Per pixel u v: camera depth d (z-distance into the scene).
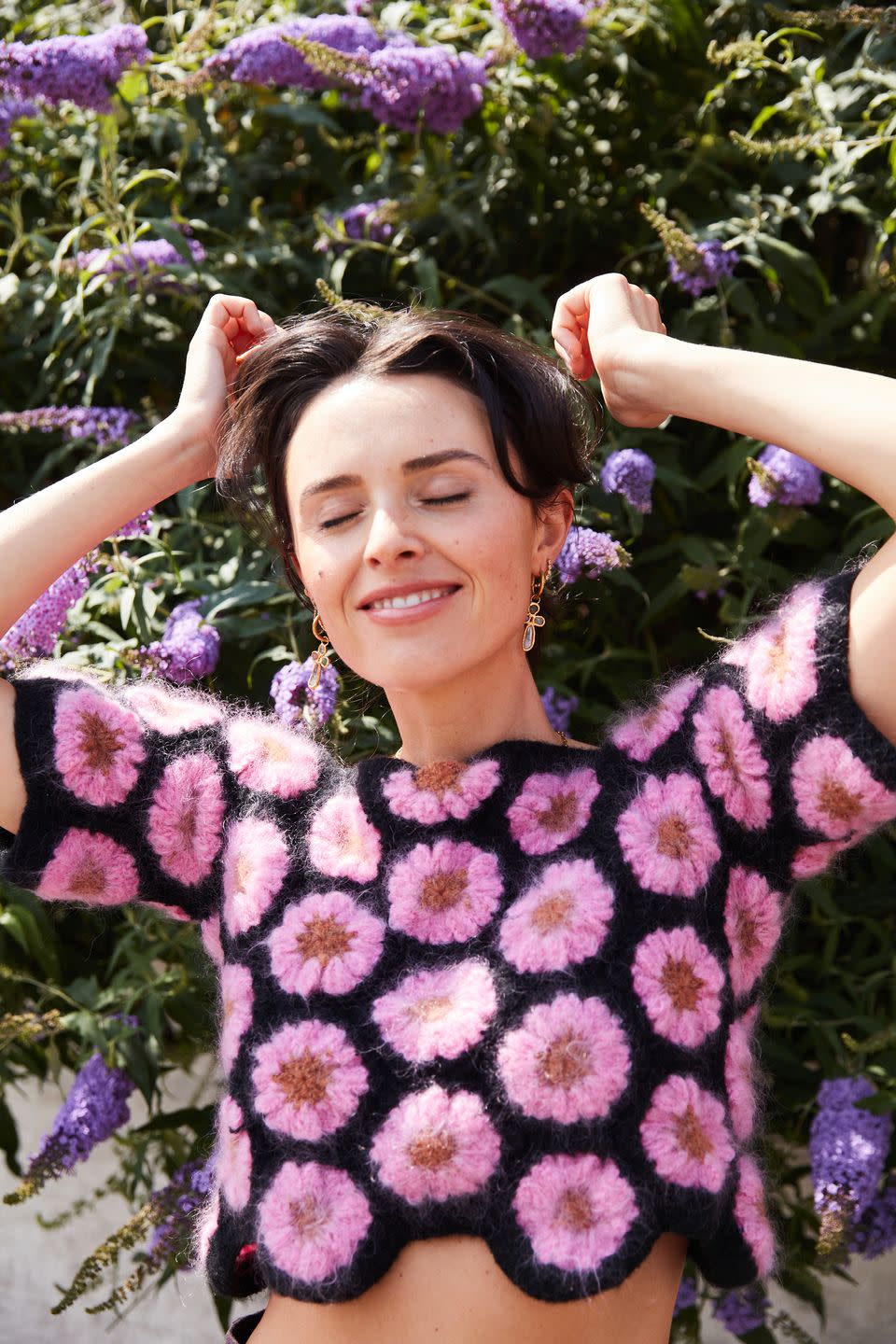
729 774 0.93
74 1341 1.95
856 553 1.48
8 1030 1.46
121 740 1.03
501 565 0.94
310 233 1.74
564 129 1.72
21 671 1.12
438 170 1.68
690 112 1.70
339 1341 0.89
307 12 1.83
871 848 1.51
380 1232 0.87
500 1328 0.86
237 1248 0.94
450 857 0.95
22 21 1.88
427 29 1.73
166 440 1.11
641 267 1.73
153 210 1.81
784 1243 1.46
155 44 1.95
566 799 0.96
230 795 1.04
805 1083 1.52
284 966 0.95
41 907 1.56
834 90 1.60
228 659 1.56
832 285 1.73
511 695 1.02
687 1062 0.88
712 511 1.63
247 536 1.54
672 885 0.90
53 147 1.83
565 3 1.54
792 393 0.91
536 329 1.72
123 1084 1.48
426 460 0.92
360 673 0.98
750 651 0.95
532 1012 0.88
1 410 1.78
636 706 1.07
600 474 1.55
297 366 0.99
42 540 1.05
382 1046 0.90
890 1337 1.75
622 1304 0.88
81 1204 1.69
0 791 1.01
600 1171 0.86
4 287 1.68
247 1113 0.94
